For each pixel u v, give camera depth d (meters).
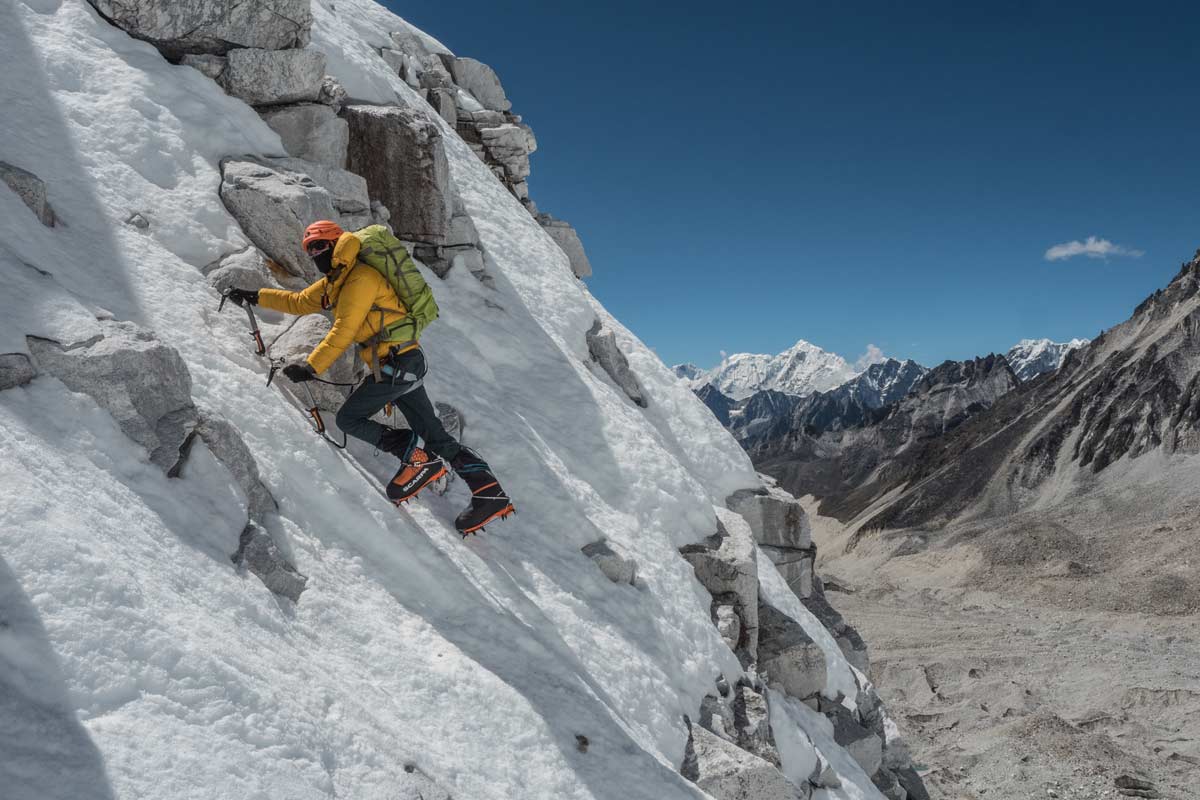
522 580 6.39
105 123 6.27
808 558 12.46
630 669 6.38
